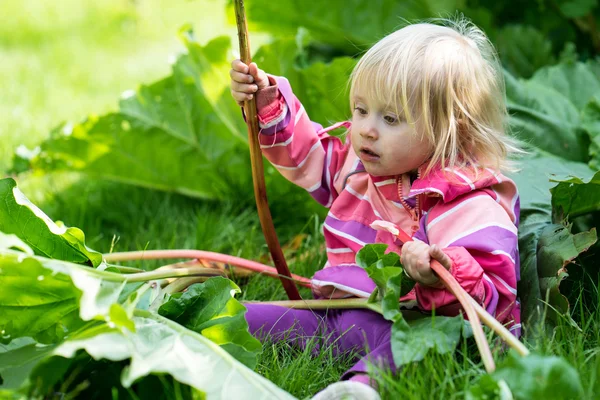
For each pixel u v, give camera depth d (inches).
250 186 125.2
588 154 108.4
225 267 95.0
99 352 63.0
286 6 151.8
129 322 65.2
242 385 64.9
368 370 68.0
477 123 81.9
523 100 111.8
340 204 86.1
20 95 176.9
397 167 80.0
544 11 152.9
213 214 119.6
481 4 153.9
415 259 71.2
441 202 79.8
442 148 79.5
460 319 69.7
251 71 80.5
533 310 82.3
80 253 78.2
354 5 150.9
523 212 92.0
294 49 113.4
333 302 81.0
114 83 193.0
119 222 124.2
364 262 73.6
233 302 73.2
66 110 168.9
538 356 58.6
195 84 122.6
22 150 126.5
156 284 79.8
